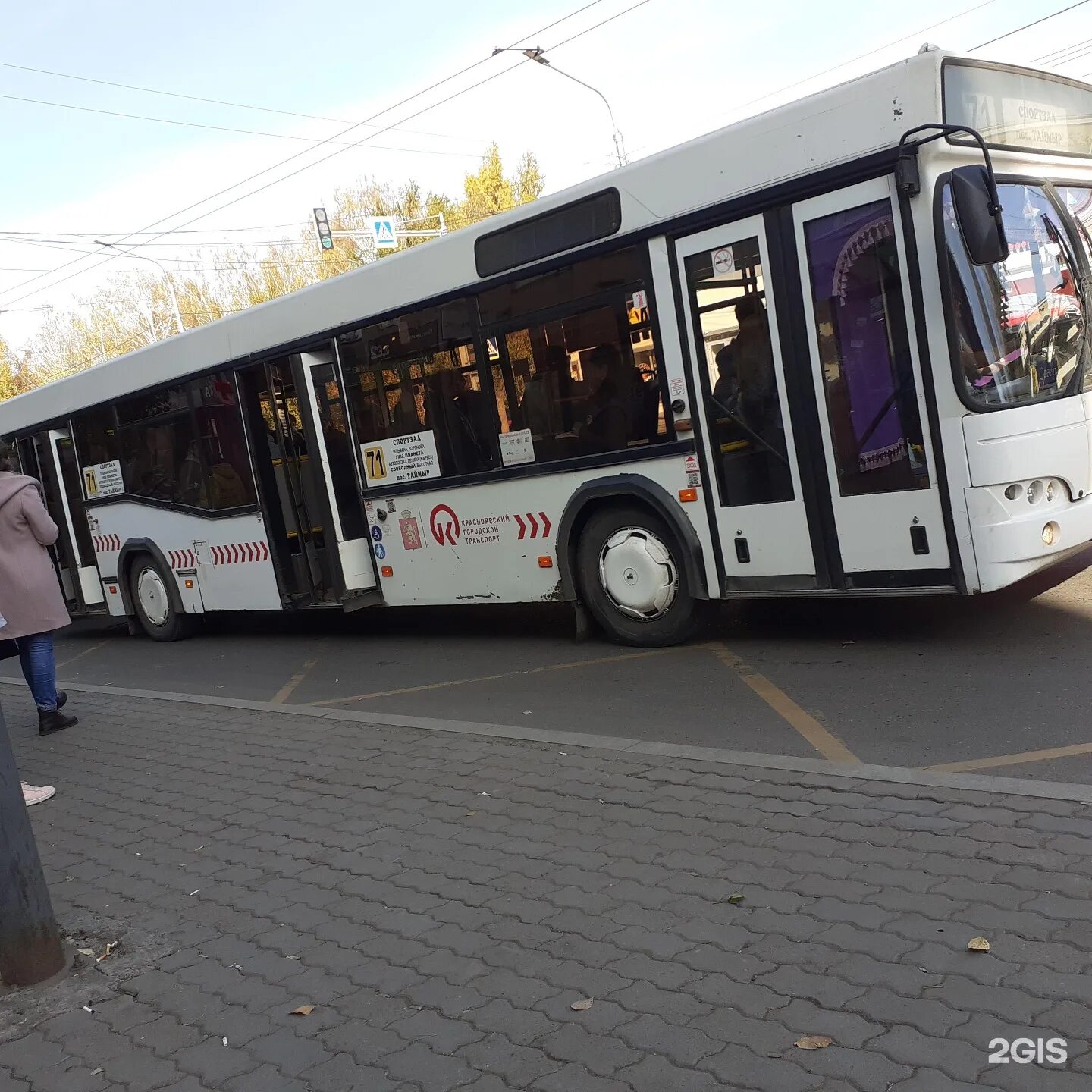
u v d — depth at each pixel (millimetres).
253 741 6805
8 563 7539
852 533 6289
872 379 6078
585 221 7148
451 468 8352
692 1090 2695
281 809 5367
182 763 6539
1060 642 6160
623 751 5398
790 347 6348
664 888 3818
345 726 6777
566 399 7488
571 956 3455
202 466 10680
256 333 9656
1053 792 4090
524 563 8031
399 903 4059
